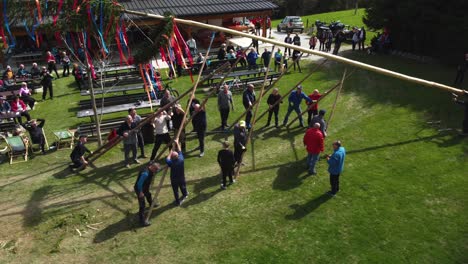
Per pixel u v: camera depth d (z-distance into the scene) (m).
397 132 13.73
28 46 25.72
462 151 12.16
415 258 8.00
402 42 24.67
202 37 27.88
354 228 8.94
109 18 11.06
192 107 14.26
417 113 15.22
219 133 14.37
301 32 35.66
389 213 9.41
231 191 10.61
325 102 16.97
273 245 8.50
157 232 9.05
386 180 10.80
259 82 19.45
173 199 10.34
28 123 13.16
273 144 13.34
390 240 8.53
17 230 9.23
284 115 15.79
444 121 14.36
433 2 21.48
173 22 11.39
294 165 11.86
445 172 11.07
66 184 11.20
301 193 10.38
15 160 12.74
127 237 8.91
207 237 8.83
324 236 8.72
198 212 9.73
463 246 8.28
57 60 24.89
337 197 10.12
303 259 8.06
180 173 9.74
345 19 42.81
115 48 23.45
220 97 14.13
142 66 12.51
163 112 12.05
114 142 11.85
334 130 14.19
